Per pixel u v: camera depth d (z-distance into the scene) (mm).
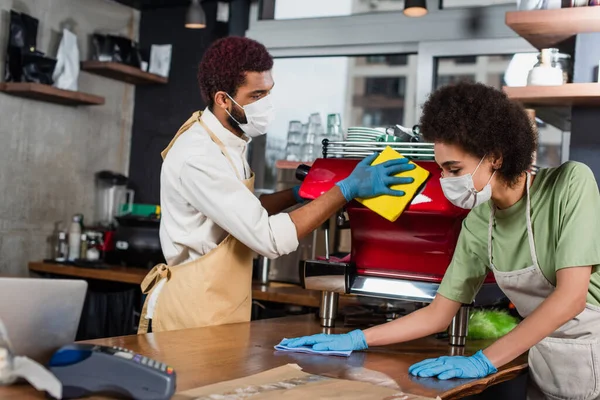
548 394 1884
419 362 1656
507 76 3254
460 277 1902
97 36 4418
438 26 3977
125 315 3846
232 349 1747
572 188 1711
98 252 4234
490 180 1668
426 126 1651
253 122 2160
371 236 2168
